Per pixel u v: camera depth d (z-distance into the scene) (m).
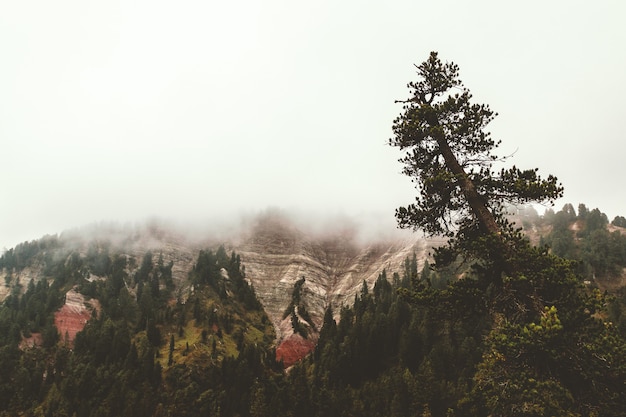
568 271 18.14
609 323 17.20
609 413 15.31
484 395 18.00
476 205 21.48
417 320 119.31
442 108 22.83
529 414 16.14
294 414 93.25
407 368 99.00
